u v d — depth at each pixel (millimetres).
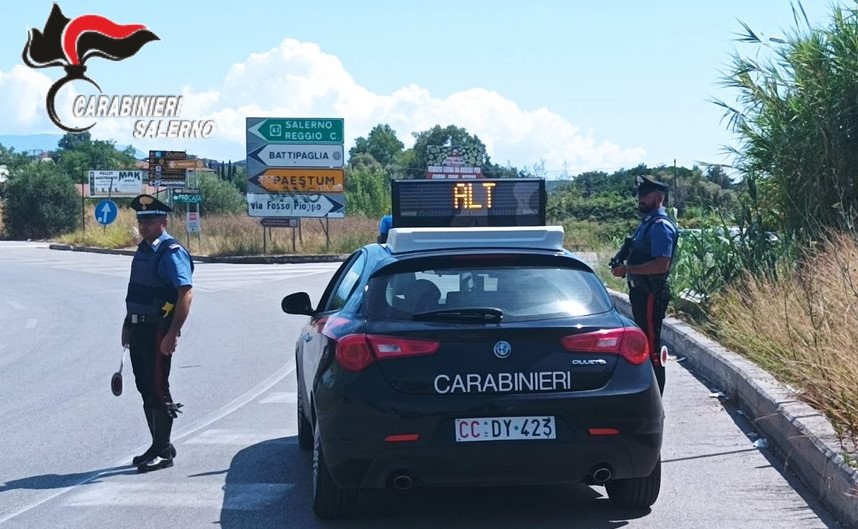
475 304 5875
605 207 36875
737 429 8180
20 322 18453
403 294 5941
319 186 36188
